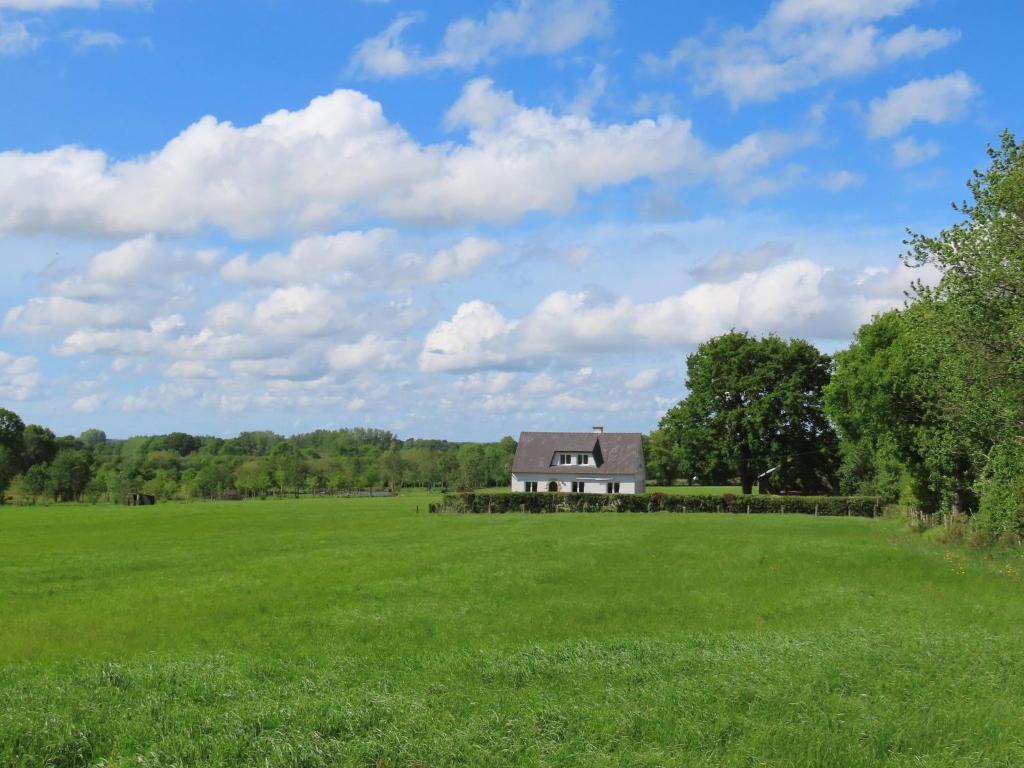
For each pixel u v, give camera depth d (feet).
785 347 303.27
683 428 310.04
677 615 72.79
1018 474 97.66
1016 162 89.97
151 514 250.57
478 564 109.40
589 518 219.20
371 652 57.21
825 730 34.96
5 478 435.12
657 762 31.55
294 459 460.55
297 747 32.22
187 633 65.82
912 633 56.65
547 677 45.16
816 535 157.89
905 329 121.60
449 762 31.60
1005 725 35.58
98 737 34.45
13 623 70.18
